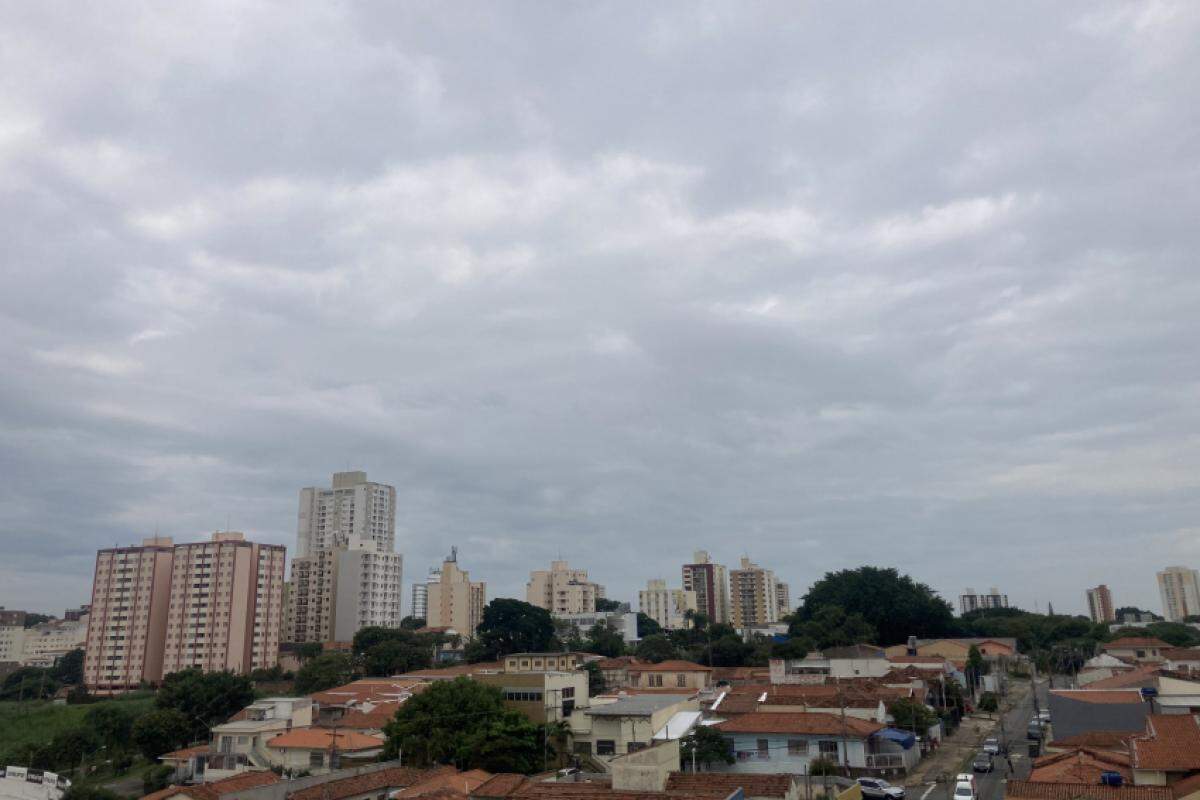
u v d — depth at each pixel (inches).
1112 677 3019.2
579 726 2942.9
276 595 6722.4
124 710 4010.8
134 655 6358.3
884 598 6008.9
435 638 6702.8
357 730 3225.9
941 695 3567.9
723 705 2970.0
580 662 5157.5
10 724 4266.7
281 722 3282.5
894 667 3976.4
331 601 7751.0
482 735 2659.9
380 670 5467.5
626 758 1897.1
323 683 5255.9
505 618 6063.0
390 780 2327.8
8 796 2699.3
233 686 4084.6
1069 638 6181.1
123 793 3095.5
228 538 6624.0
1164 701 2320.4
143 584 6496.1
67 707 4906.5
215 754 3068.4
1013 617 7411.4
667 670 4284.0
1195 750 1662.2
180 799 2133.4
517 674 3193.9
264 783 2315.5
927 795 2309.3
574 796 1627.7
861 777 2426.2
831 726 2600.9
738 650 5856.3
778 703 2920.8
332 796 2185.0
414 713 2797.7
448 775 2340.1
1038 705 3978.8
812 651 5359.3
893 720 2938.0
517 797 1679.4
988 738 3144.7
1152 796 1510.8
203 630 6309.1
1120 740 2129.7
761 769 2586.1
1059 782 1619.1
